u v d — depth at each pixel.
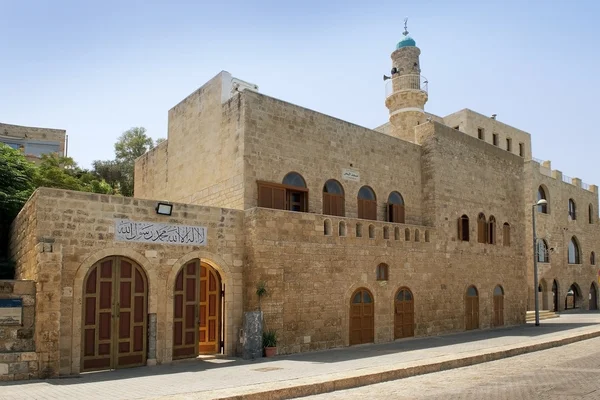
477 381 13.32
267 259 18.44
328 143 23.44
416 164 27.55
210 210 18.08
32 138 46.12
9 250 21.17
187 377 13.44
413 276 24.62
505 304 30.98
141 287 16.25
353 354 18.20
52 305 13.74
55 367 13.62
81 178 37.62
